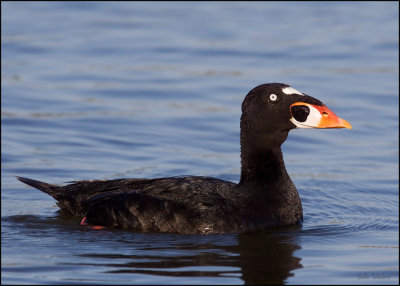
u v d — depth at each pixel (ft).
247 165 41.22
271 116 40.32
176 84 74.43
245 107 41.11
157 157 55.93
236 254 36.65
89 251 37.09
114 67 79.71
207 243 38.11
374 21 98.17
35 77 75.97
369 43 88.07
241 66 80.18
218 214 39.32
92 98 70.13
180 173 52.75
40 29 93.25
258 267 34.99
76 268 34.71
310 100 39.96
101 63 81.15
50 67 79.36
